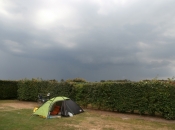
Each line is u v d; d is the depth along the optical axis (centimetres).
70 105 1186
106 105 1352
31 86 1988
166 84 1090
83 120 999
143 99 1173
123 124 921
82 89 1524
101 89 1393
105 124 911
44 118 1033
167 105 1070
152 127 870
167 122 995
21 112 1218
